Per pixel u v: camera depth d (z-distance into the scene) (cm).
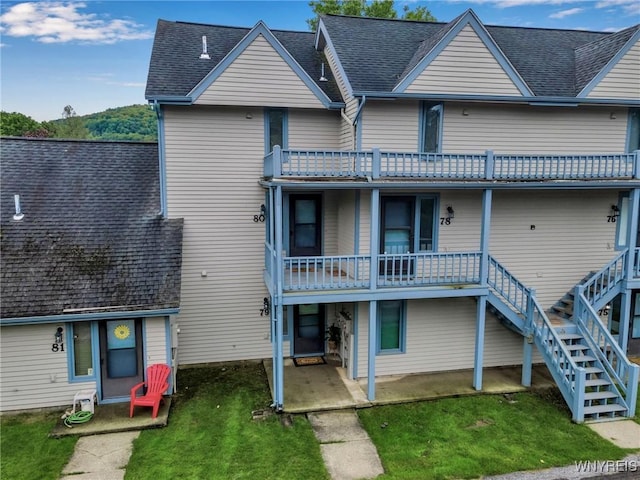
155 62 1139
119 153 1270
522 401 953
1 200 1064
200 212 1119
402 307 1068
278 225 885
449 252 1016
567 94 1086
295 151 910
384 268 981
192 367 1134
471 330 1116
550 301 1153
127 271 955
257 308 1173
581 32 1402
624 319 1066
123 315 883
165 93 1051
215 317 1156
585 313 1017
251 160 1128
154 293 920
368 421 862
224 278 1150
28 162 1183
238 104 1075
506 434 813
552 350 948
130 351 922
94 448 759
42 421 851
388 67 1071
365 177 930
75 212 1070
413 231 1057
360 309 1036
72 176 1168
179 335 1142
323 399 944
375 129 1015
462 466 711
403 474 689
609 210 1151
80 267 947
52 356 891
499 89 1040
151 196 1149
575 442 784
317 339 1211
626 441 788
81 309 872
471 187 954
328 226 1186
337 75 1169
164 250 1015
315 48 1355
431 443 783
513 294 1123
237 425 841
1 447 760
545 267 1139
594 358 962
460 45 1010
